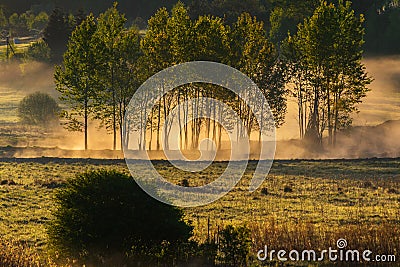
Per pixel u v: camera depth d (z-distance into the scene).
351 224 41.56
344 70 102.56
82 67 98.62
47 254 29.52
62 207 29.42
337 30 101.62
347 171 72.31
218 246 31.02
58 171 71.88
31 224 43.97
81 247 28.84
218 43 98.81
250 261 30.53
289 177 67.56
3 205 50.81
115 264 27.80
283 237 33.19
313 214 46.06
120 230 28.66
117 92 101.62
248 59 103.31
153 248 29.16
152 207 29.05
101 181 29.34
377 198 53.78
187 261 28.64
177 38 98.69
